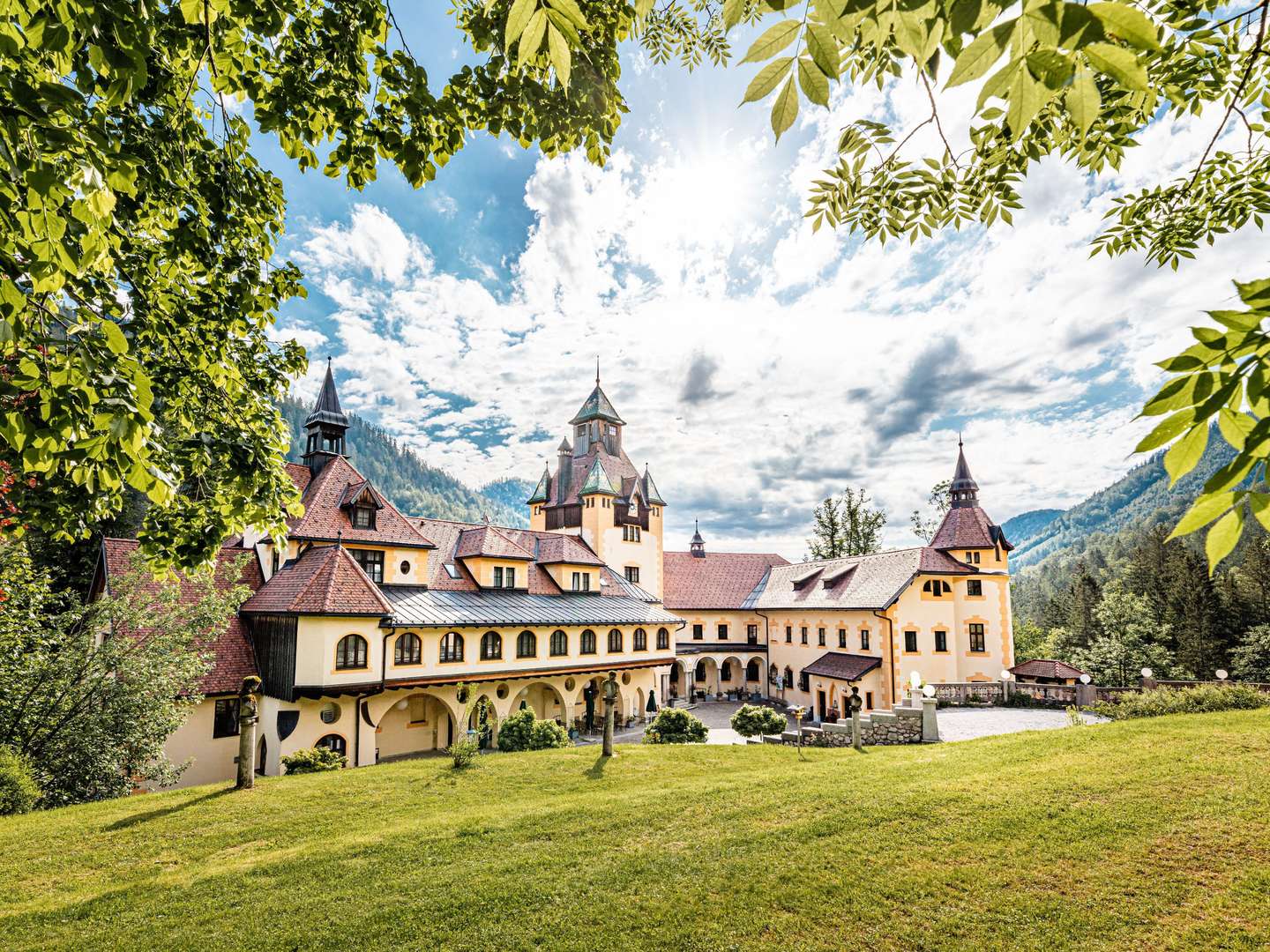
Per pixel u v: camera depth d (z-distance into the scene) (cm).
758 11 234
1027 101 177
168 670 1521
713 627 4519
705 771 1404
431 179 658
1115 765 1045
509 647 2683
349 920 689
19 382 378
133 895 775
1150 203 630
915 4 171
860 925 630
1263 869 672
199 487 756
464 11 565
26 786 1182
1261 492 178
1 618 1315
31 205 327
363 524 2570
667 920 658
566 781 1332
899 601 3206
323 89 618
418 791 1259
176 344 717
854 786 1084
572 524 4500
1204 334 182
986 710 2461
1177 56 434
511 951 617
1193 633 4444
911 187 532
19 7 316
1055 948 576
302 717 2003
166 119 605
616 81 575
